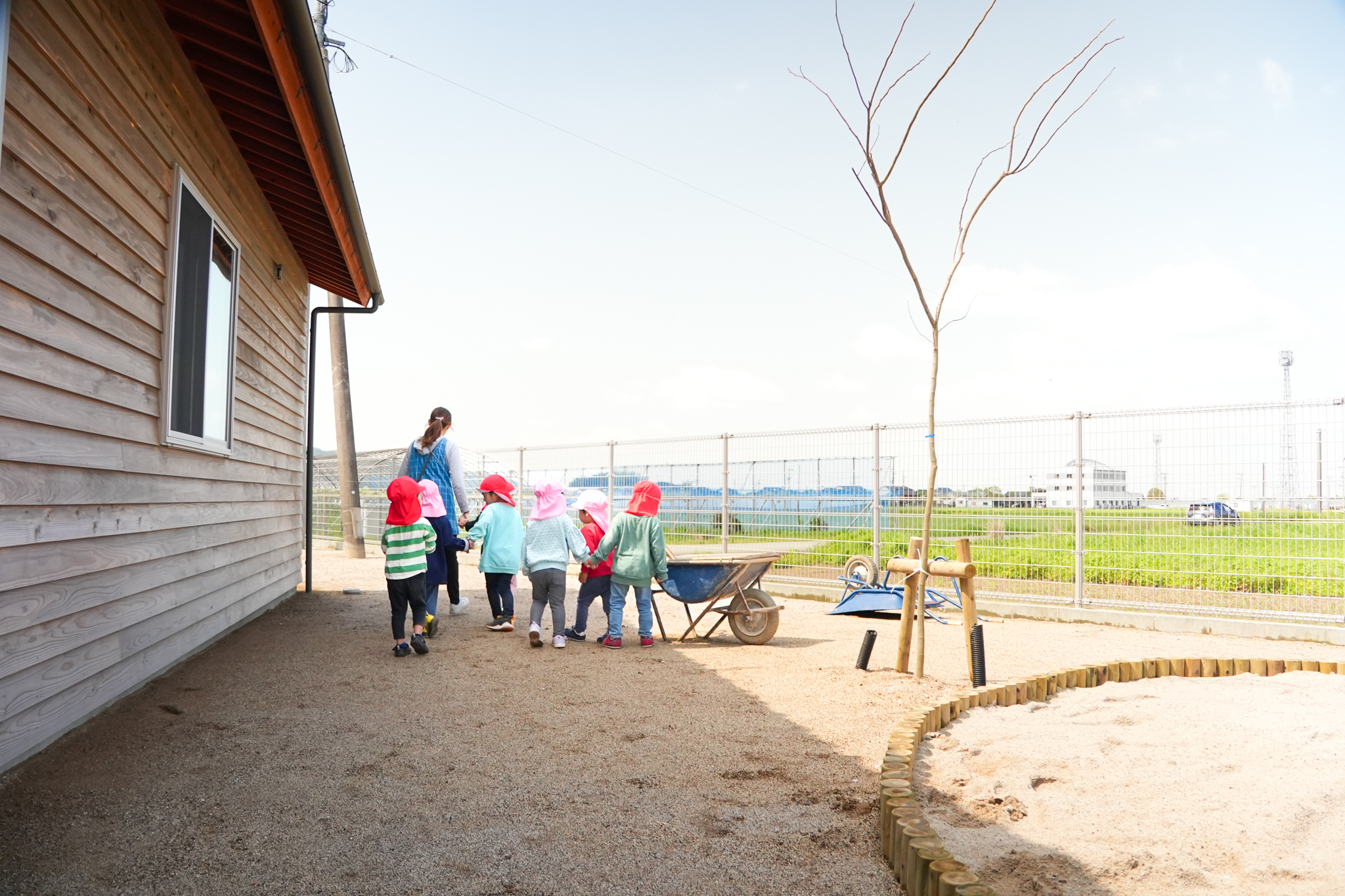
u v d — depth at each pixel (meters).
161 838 2.95
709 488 13.13
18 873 2.65
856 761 3.92
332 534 20.52
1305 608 8.13
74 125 3.89
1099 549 9.28
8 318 3.33
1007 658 6.71
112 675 4.57
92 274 4.12
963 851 2.74
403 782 3.57
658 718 4.64
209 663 5.83
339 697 4.99
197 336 5.88
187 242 5.61
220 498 6.55
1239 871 2.62
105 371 4.30
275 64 4.67
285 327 9.25
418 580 6.30
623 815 3.25
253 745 4.02
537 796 3.44
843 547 11.42
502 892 2.62
